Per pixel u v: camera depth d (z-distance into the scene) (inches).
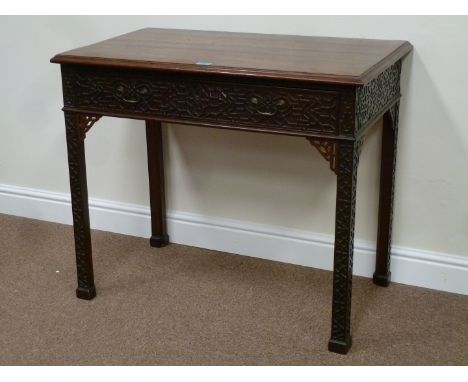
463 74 95.9
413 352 90.7
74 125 95.0
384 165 101.3
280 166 109.4
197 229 118.2
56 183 128.2
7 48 121.8
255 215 114.2
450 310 100.1
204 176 115.3
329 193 108.0
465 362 88.7
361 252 108.6
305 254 112.1
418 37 96.9
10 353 90.6
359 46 94.3
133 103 90.6
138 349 91.4
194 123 88.0
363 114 83.1
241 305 101.3
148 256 116.0
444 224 103.3
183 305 101.4
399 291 105.2
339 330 89.8
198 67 84.7
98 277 109.1
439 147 100.2
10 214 131.4
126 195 123.1
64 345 92.4
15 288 106.0
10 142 128.6
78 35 116.8
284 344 92.4
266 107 83.7
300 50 92.7
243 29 107.0
